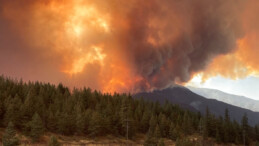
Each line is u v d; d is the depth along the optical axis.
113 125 116.88
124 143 103.94
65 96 138.00
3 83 125.94
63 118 101.94
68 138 97.38
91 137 104.69
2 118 94.56
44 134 93.56
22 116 94.31
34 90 129.62
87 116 110.38
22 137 85.56
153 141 83.06
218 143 132.38
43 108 106.25
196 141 95.12
